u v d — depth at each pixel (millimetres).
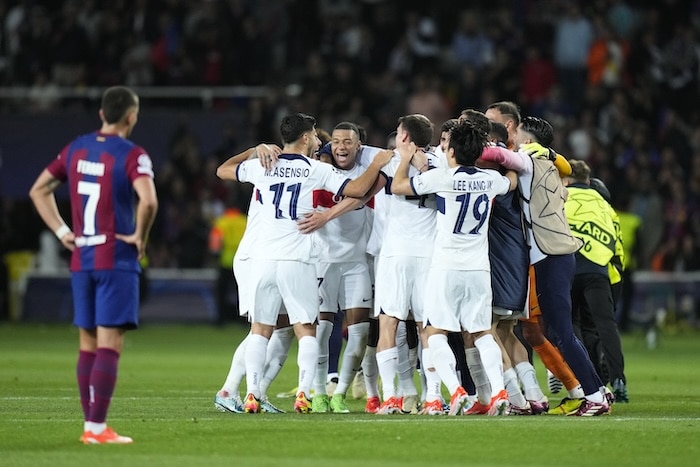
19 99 102938
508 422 33906
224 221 91938
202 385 49156
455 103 103250
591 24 104062
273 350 39375
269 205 36781
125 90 30375
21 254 99625
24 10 108125
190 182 98938
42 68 104500
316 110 99125
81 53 104812
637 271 94688
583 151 97562
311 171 36594
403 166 36688
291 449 28766
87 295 29906
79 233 29828
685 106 104500
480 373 37594
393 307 37312
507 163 36656
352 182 36625
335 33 105250
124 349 72500
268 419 34781
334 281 39219
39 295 98625
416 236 37344
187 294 97625
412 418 35250
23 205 100438
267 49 107312
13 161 97938
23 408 38781
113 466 26141
